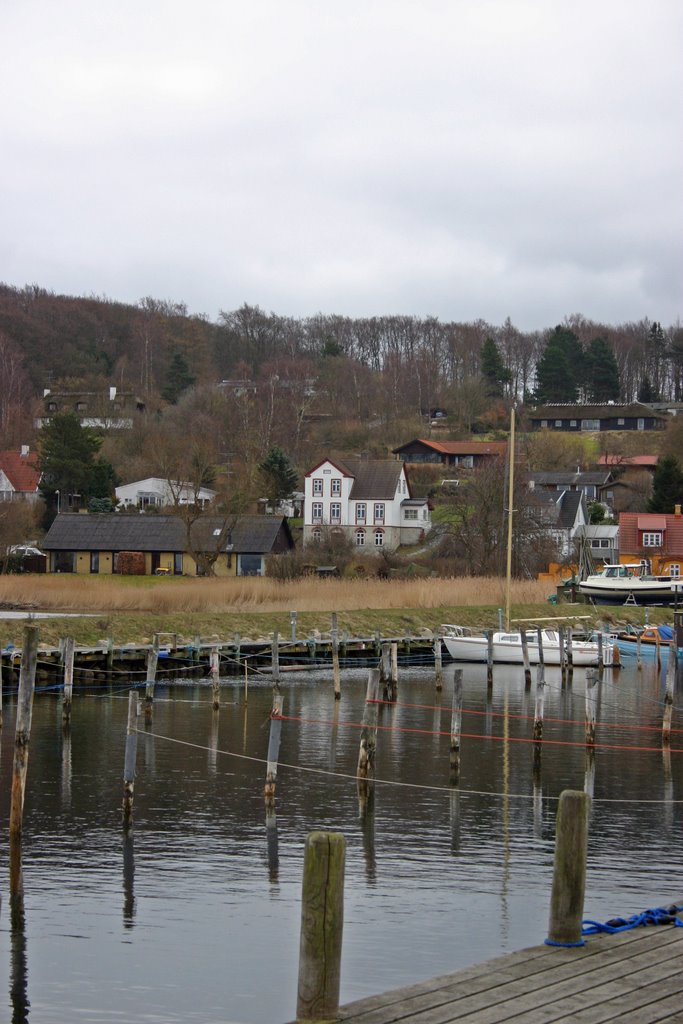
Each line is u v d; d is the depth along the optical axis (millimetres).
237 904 18344
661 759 31422
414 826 23438
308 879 11539
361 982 14961
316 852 11523
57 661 42969
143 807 24594
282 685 46281
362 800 25594
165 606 58531
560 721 38438
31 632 19969
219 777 27766
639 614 70938
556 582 78500
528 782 28047
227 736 33625
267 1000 14688
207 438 132125
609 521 118125
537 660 56031
